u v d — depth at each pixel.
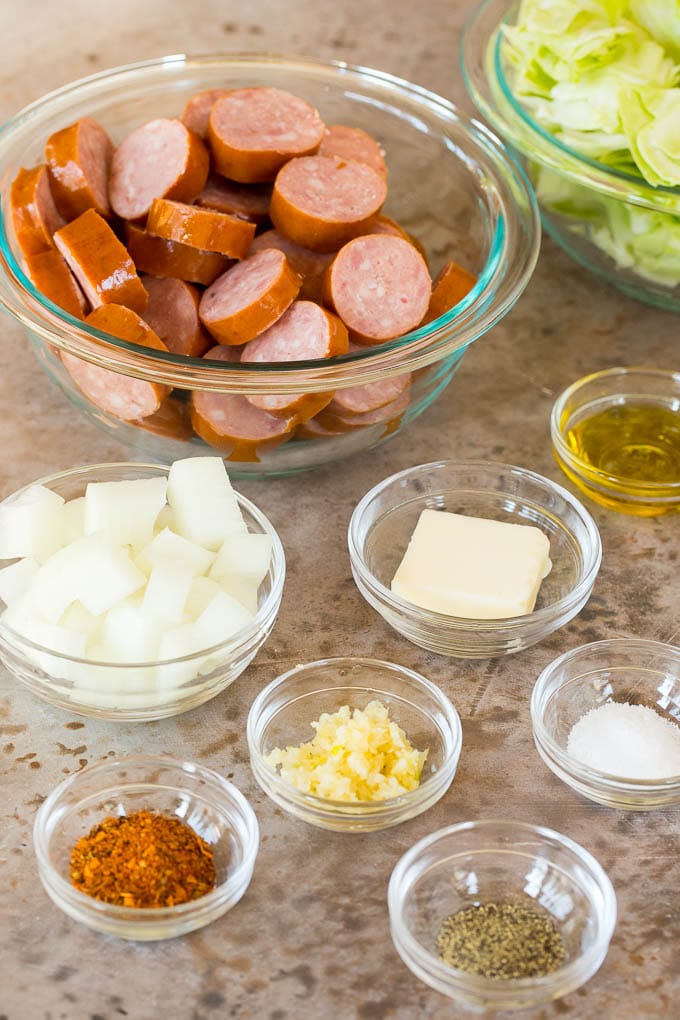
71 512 0.75
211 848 0.70
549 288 0.91
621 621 0.78
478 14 0.93
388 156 0.90
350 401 0.78
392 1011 0.67
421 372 0.79
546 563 0.78
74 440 0.83
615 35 0.84
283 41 1.05
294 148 0.83
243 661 0.73
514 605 0.76
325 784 0.71
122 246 0.78
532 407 0.86
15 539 0.74
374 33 1.06
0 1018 0.67
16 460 0.82
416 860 0.69
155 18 1.07
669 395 0.85
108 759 0.71
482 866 0.70
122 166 0.83
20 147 0.85
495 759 0.73
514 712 0.75
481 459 0.83
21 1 1.07
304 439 0.79
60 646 0.71
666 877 0.71
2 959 0.68
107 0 1.08
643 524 0.81
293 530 0.80
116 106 0.88
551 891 0.70
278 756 0.72
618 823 0.72
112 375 0.76
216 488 0.75
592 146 0.85
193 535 0.75
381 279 0.80
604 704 0.75
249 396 0.77
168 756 0.72
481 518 0.81
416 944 0.67
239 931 0.69
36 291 0.78
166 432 0.79
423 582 0.77
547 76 0.86
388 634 0.77
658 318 0.90
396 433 0.81
